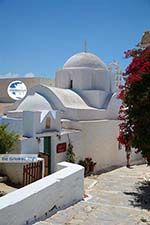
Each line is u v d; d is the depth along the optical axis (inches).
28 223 281.1
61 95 871.1
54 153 687.1
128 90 457.1
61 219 306.2
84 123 802.2
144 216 331.0
